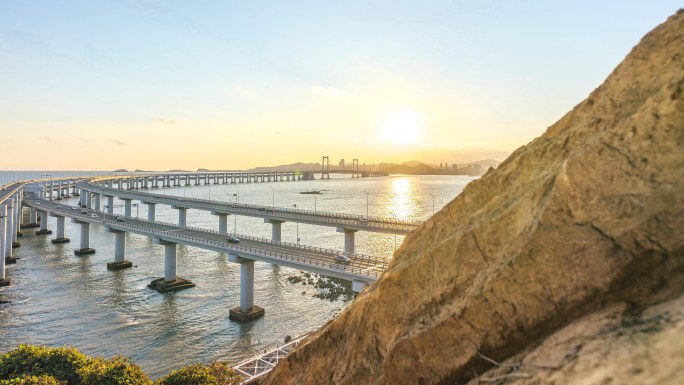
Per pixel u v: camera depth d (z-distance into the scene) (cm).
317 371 1131
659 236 557
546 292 625
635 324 513
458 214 966
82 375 2858
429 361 745
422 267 875
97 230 13612
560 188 646
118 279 7700
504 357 657
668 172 574
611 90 762
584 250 605
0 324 5491
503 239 752
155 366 4450
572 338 562
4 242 7438
